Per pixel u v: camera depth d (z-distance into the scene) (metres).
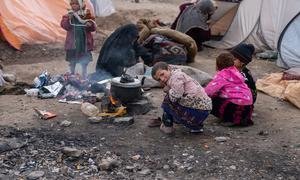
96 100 7.48
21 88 8.05
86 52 8.64
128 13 16.28
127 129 6.43
